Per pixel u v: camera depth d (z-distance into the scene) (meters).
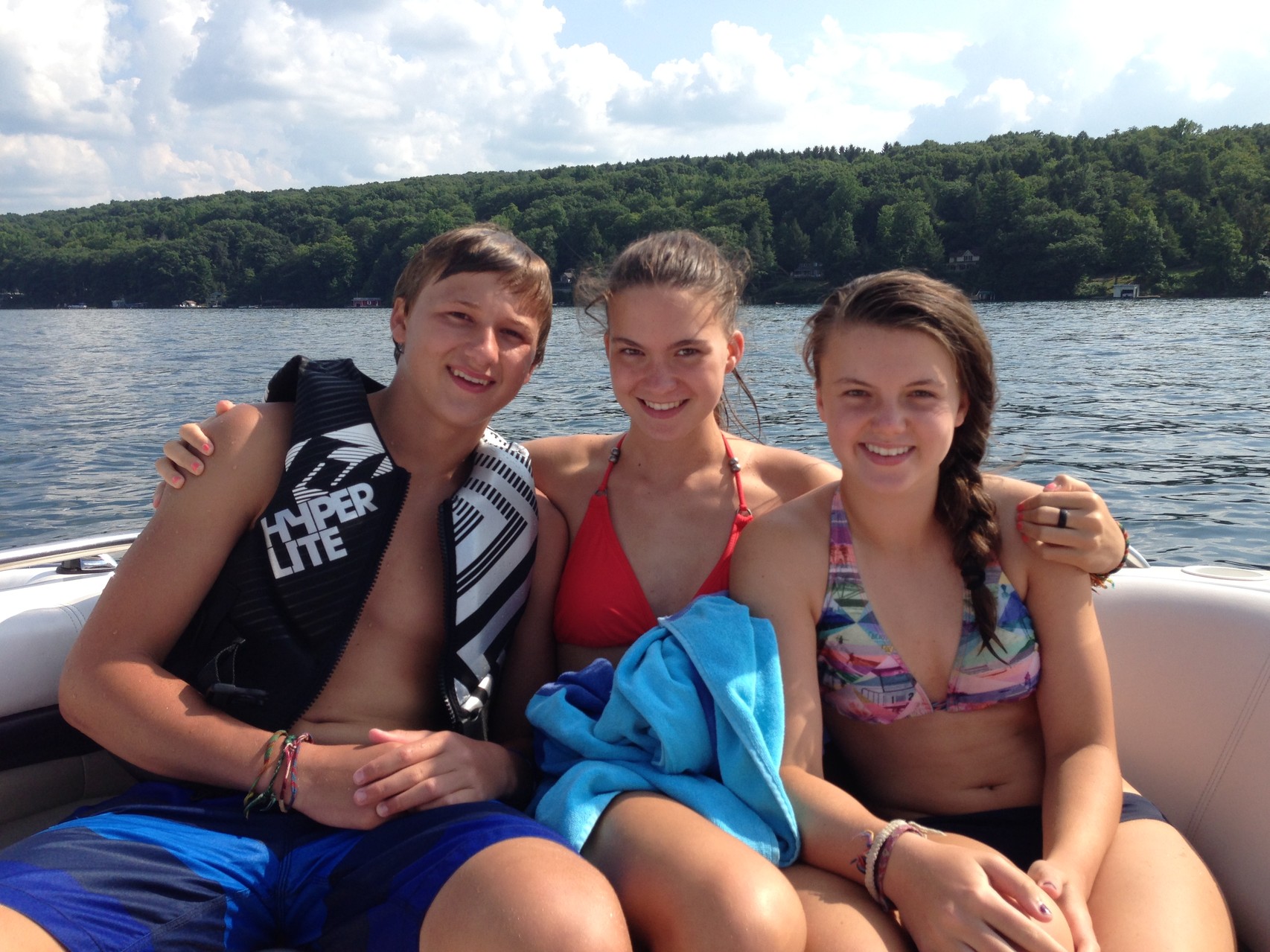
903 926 1.47
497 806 1.54
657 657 1.74
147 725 1.64
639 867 1.42
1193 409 12.82
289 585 1.76
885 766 1.85
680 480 2.19
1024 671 1.78
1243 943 1.89
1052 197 69.25
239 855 1.55
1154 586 2.30
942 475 1.83
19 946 1.31
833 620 1.83
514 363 1.98
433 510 1.94
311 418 1.85
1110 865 1.59
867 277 1.83
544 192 84.06
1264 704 2.01
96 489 8.68
